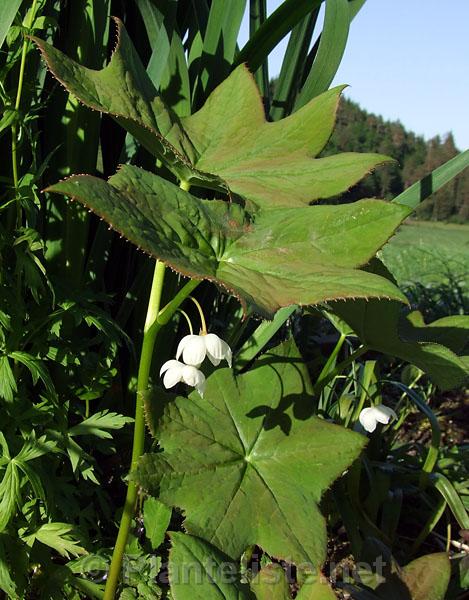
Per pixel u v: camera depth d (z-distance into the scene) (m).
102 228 0.53
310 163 0.42
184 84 0.52
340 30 0.52
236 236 0.35
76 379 0.53
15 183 0.45
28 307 0.49
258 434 0.44
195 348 0.36
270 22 0.50
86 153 0.52
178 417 0.42
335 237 0.34
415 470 0.66
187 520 0.39
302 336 0.70
